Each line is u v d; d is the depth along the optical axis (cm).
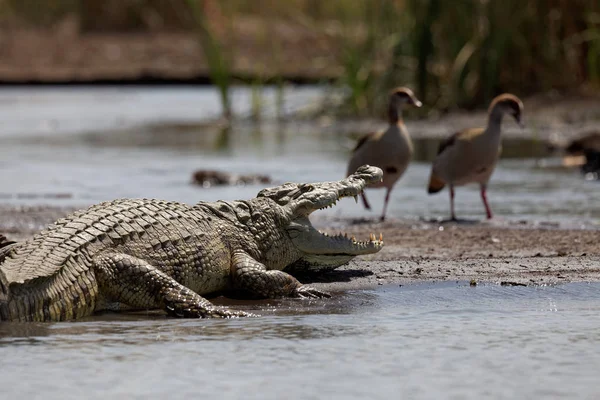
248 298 3027
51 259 2677
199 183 5575
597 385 2058
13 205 4775
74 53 14962
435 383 2070
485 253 3603
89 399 1978
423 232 4103
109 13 16012
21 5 16375
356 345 2378
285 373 2144
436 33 8925
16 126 9325
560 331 2506
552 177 5888
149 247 2884
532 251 3625
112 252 2819
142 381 2091
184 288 2795
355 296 2975
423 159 6769
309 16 12075
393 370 2162
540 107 8525
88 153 7319
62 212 4544
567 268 3316
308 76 12000
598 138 6775
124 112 10700
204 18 10219
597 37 8381
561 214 4531
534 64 8781
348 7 9525
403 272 3300
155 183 5653
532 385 2059
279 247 3212
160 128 9269
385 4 9188
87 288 2733
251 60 12825
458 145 4391
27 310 2598
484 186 4497
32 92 13088
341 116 9444
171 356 2286
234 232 3128
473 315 2698
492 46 8631
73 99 12169
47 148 7644
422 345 2373
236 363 2225
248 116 9825
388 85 9062
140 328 2584
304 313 2769
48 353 2312
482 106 8769
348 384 2066
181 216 3045
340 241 3269
